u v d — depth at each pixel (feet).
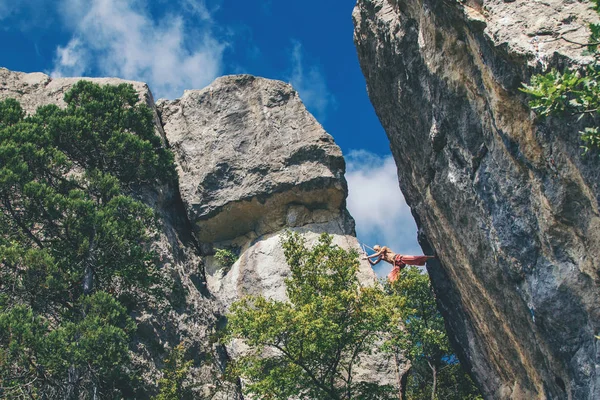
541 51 46.09
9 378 63.00
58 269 69.36
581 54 39.83
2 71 109.70
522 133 50.52
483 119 56.44
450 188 65.92
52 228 75.66
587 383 48.67
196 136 112.06
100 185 79.00
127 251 76.02
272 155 106.73
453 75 58.23
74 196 75.00
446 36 57.21
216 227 105.40
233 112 112.98
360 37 76.84
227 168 106.83
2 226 72.95
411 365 93.50
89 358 64.34
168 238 96.37
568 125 45.75
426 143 70.08
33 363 66.95
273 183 104.17
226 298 98.37
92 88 92.07
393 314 72.13
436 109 63.26
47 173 79.92
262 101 112.98
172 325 84.79
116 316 69.31
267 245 101.81
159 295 79.25
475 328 75.51
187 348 84.58
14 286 69.36
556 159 47.73
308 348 69.82
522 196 53.11
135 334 80.18
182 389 78.64
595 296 47.67
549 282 50.65
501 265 58.13
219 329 92.73
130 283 76.89
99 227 73.20
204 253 106.01
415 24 64.28
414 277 100.78
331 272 84.07
